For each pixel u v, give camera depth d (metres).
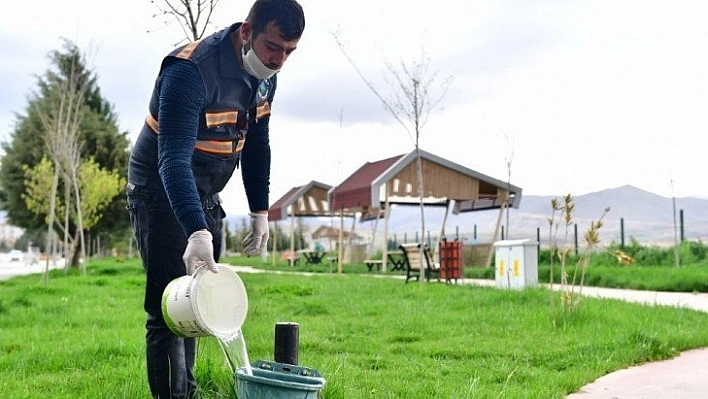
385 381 5.42
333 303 11.65
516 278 13.80
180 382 3.88
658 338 7.11
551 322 8.41
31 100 32.91
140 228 3.82
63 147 21.81
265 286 14.55
